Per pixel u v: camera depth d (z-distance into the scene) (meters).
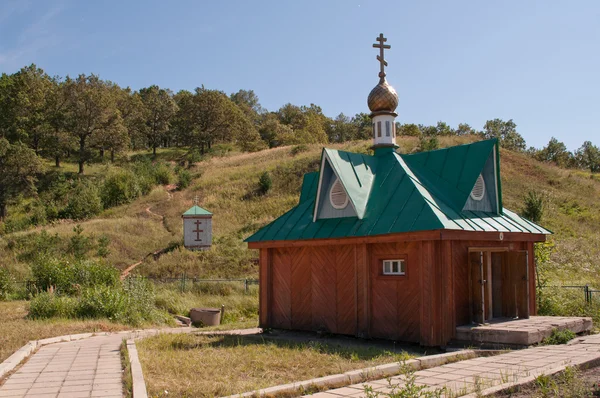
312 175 18.00
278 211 44.78
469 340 11.86
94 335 14.93
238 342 12.78
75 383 8.60
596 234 35.38
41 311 17.75
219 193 51.78
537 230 14.99
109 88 112.12
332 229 14.16
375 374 8.41
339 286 14.25
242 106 158.50
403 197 13.48
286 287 15.73
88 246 37.97
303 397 7.02
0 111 87.44
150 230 43.91
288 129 120.06
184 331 16.75
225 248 36.12
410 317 12.59
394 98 16.16
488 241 13.57
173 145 116.00
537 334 11.29
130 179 58.72
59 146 82.12
